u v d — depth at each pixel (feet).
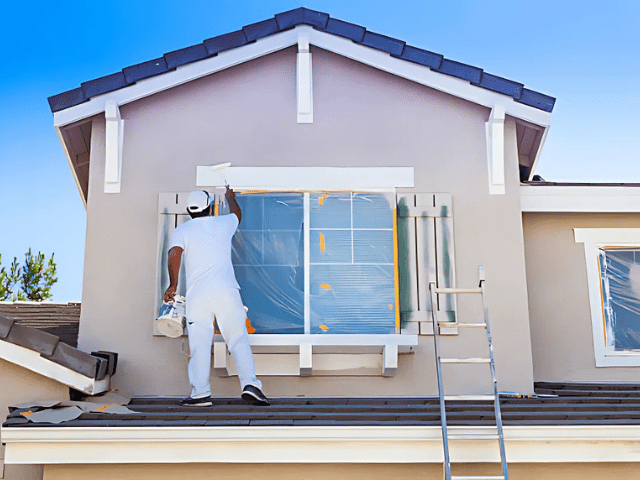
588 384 26.48
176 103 27.14
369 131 27.12
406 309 25.63
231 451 19.81
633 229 28.58
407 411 21.27
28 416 19.80
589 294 28.09
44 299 77.56
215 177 26.53
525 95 26.84
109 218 26.08
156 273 25.63
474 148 27.12
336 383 25.18
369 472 20.49
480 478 18.80
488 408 21.59
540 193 27.55
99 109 26.37
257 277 25.68
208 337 22.57
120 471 20.18
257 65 27.61
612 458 20.33
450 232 26.27
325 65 27.66
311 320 25.41
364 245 26.09
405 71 27.07
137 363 25.03
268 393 25.00
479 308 25.84
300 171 26.66
